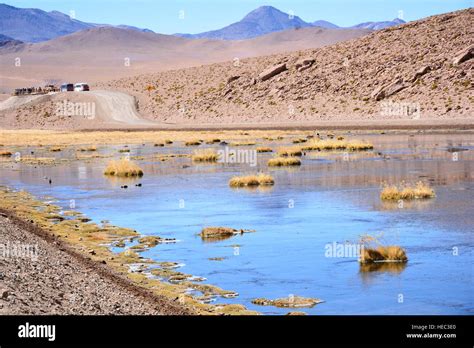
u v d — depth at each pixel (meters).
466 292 18.44
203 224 29.70
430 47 135.62
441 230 26.83
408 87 123.75
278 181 44.56
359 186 40.56
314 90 137.12
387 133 92.06
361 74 135.75
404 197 35.19
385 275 20.42
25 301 14.36
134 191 41.78
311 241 25.48
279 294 18.58
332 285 19.39
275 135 96.94
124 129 129.75
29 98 168.25
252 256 23.28
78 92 169.62
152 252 24.27
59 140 101.38
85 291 16.73
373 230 27.20
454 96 114.31
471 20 143.00
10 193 42.09
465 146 65.12
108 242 26.09
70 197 39.88
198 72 175.38
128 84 182.50
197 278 20.45
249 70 161.25
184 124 136.12
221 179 46.94
